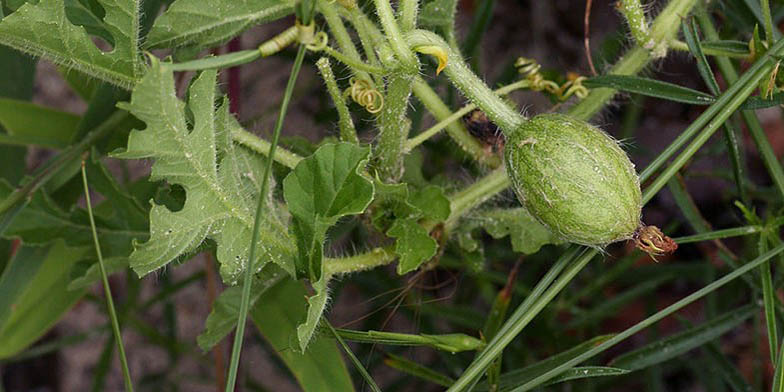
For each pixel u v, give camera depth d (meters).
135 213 0.41
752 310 0.41
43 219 0.41
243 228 0.34
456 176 0.50
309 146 0.41
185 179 0.33
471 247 0.40
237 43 0.44
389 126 0.36
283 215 0.37
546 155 0.32
